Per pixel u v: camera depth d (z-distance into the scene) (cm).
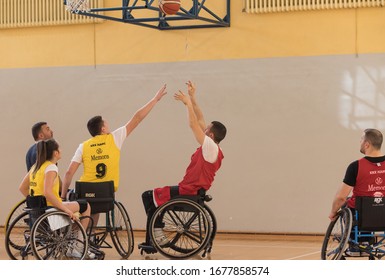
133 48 1134
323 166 1045
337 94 1041
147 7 942
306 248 944
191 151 1103
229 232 1082
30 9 1173
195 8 1009
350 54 1038
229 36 1088
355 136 1034
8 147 1188
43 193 746
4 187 1188
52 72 1172
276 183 1065
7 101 1191
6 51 1194
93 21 1137
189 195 796
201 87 1099
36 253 729
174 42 1114
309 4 1041
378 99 1024
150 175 1121
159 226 793
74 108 1160
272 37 1070
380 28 1026
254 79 1076
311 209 1049
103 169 808
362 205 654
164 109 1117
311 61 1052
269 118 1070
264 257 845
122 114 1136
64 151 1162
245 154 1077
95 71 1152
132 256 855
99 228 807
